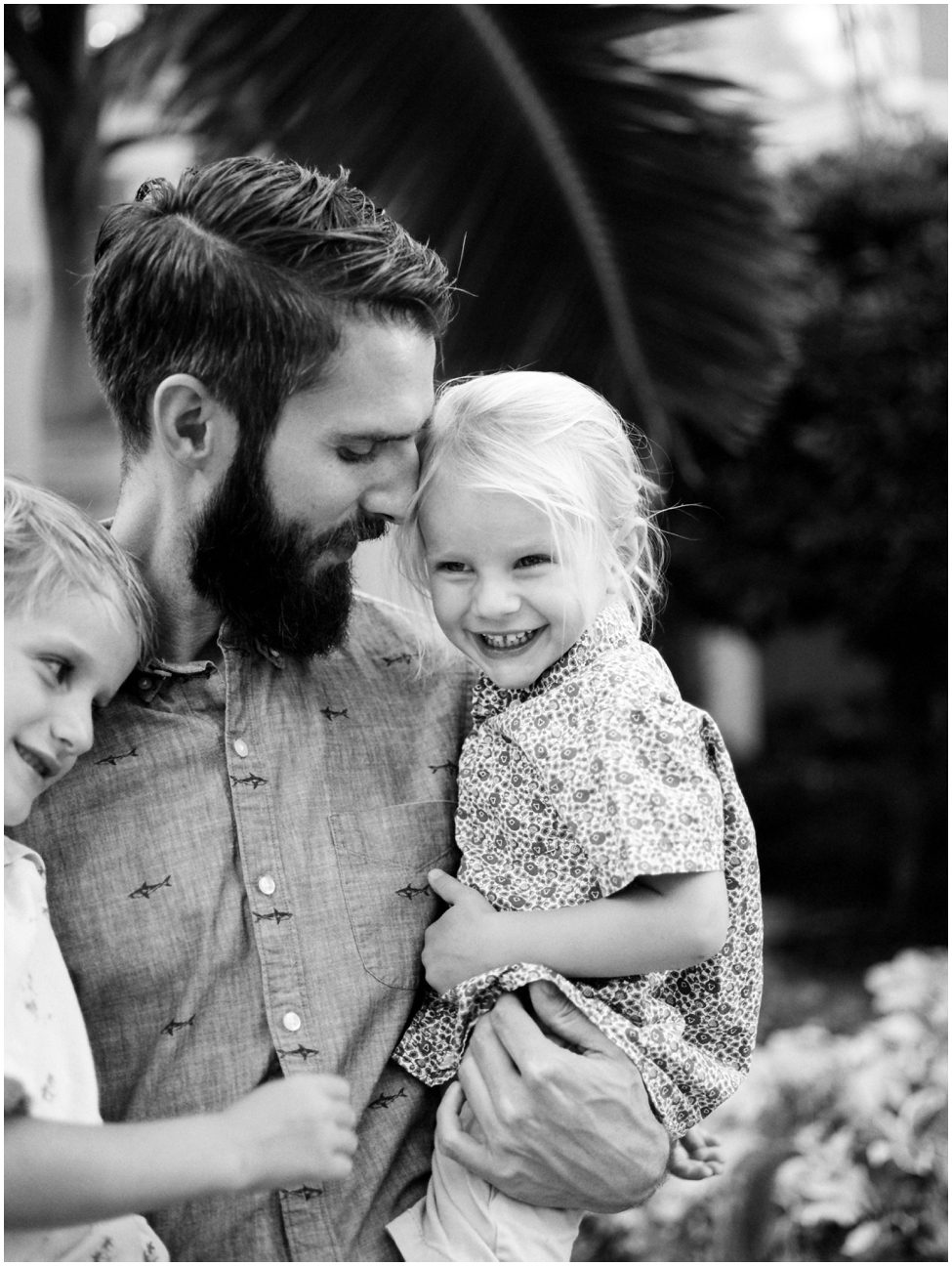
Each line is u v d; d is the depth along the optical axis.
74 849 1.35
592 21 2.82
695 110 2.93
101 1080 1.34
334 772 1.46
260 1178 1.17
